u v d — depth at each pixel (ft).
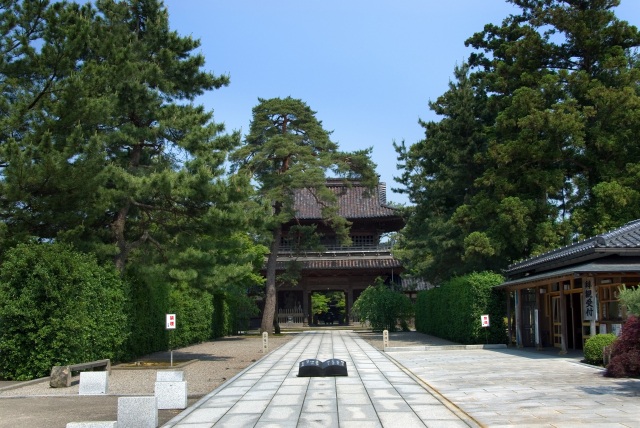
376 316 153.99
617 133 96.84
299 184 138.72
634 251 64.90
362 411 37.24
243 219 74.54
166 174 68.95
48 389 51.39
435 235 120.57
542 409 36.29
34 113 60.64
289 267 159.22
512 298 94.73
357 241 200.44
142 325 79.97
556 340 83.25
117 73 70.74
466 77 116.06
